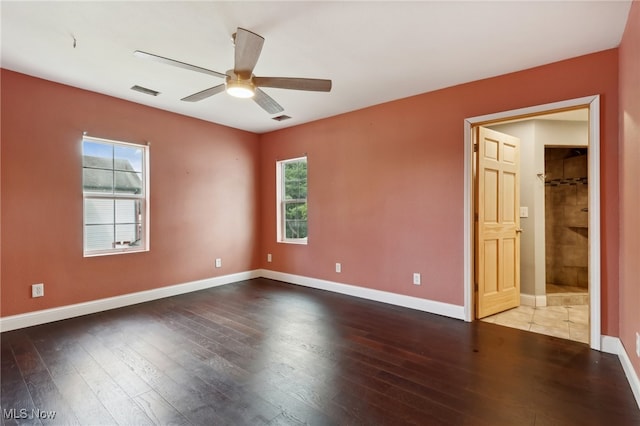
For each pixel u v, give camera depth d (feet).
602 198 8.54
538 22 7.39
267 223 17.83
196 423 5.72
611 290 8.42
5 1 6.62
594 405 6.24
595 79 8.68
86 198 11.87
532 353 8.48
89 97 11.67
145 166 13.43
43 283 10.70
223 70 9.95
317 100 12.70
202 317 11.29
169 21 7.41
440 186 11.55
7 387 6.82
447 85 11.18
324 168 15.16
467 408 6.16
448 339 9.40
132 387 6.84
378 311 11.96
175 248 14.29
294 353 8.46
